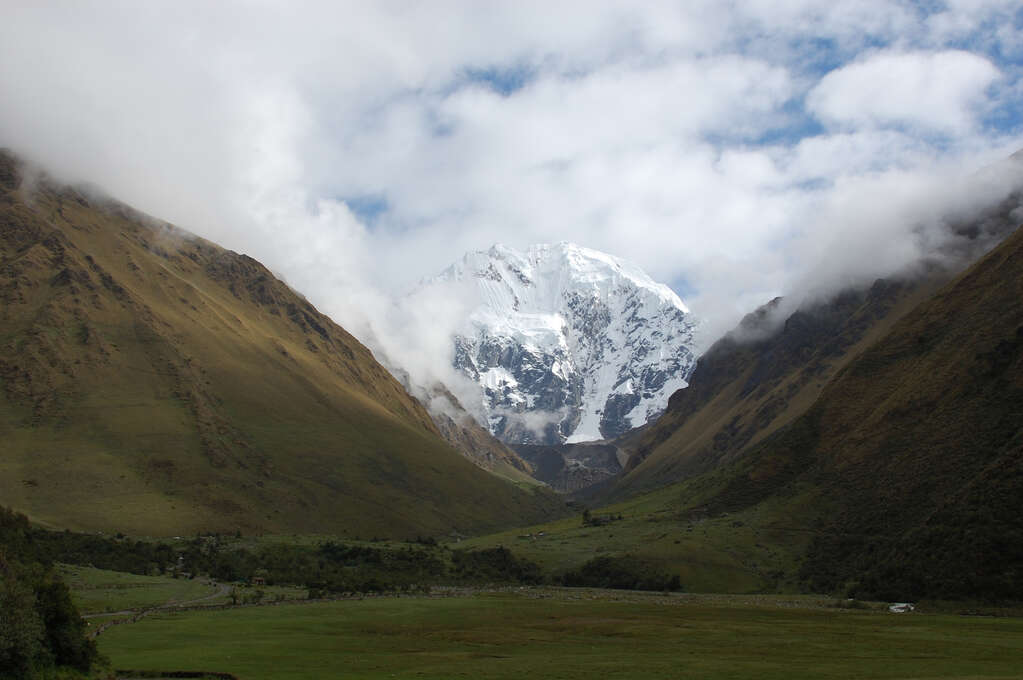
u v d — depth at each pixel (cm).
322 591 19738
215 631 13050
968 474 19412
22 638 8469
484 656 10794
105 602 16150
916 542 17700
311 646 11669
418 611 16312
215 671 9444
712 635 12850
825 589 19138
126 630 13025
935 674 8919
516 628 13900
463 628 13912
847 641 11944
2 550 11638
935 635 12362
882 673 9081
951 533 17088
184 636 12488
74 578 18750
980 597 15412
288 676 9056
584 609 16750
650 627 13862
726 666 9725
